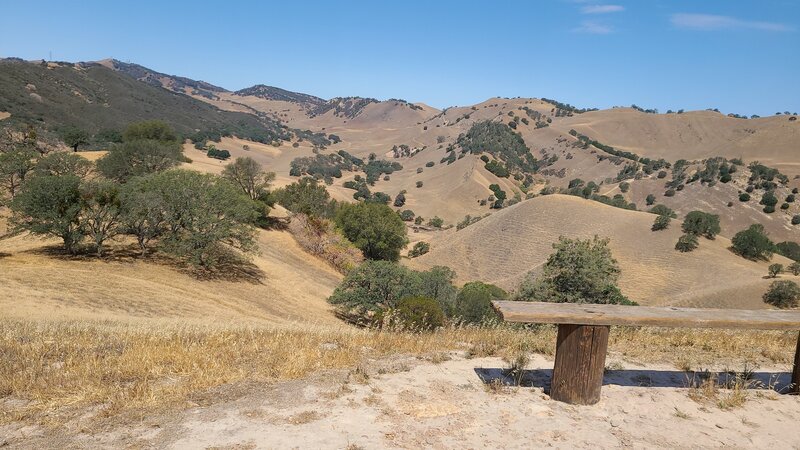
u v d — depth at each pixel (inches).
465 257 3257.9
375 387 184.2
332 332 300.7
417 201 6028.5
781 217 4650.6
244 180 2421.3
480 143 7770.7
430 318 828.0
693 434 159.0
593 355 176.6
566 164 7741.1
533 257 3034.0
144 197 1333.7
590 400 178.1
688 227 2945.4
